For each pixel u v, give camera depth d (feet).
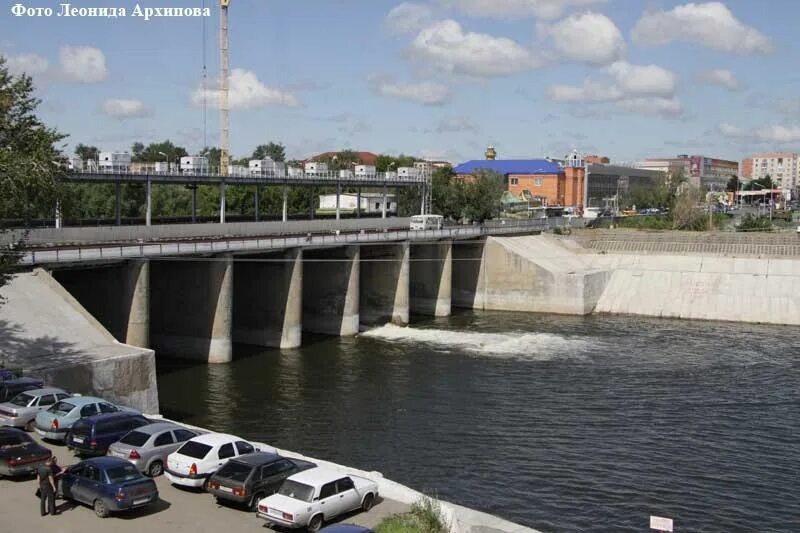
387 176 394.93
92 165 247.50
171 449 107.96
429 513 93.50
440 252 349.20
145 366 163.32
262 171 312.09
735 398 203.51
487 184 456.86
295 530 88.99
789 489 141.59
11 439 104.53
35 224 257.96
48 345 161.89
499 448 162.50
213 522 91.15
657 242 417.28
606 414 188.44
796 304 331.16
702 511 131.44
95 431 109.40
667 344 277.64
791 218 622.54
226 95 510.99
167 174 265.95
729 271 361.51
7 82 138.82
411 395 204.64
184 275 241.55
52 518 90.84
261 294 269.03
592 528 123.54
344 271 293.64
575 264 383.04
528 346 272.72
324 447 161.79
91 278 220.23
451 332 302.66
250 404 193.67
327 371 230.89
